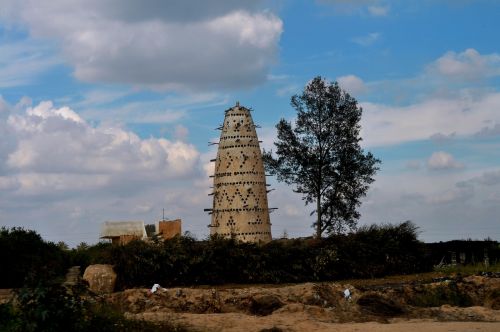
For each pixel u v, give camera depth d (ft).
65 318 77.71
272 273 155.84
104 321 85.51
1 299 102.12
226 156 206.08
